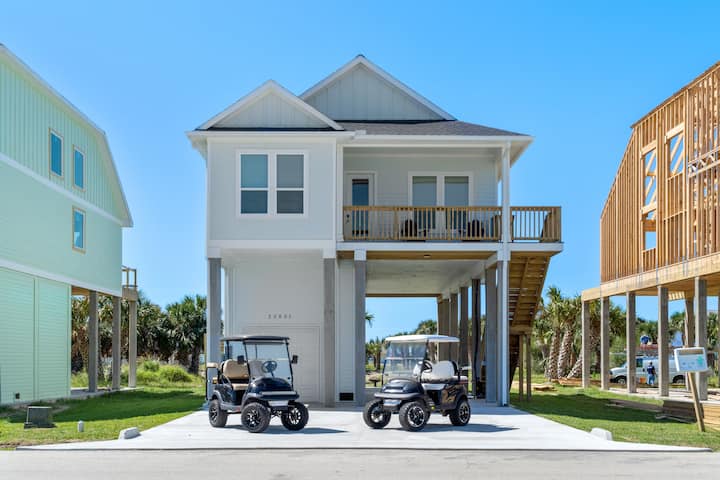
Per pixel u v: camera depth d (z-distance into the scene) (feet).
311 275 85.10
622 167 107.96
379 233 80.28
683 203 89.35
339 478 35.27
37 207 81.71
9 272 75.87
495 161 85.76
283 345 55.83
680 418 66.18
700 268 83.15
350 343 82.84
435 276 99.30
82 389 107.24
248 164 75.31
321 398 83.76
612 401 84.69
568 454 43.91
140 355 179.11
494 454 43.73
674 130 92.43
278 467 38.47
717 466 39.47
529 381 86.12
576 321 158.71
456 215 78.84
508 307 79.36
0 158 73.10
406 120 93.86
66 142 90.33
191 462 40.19
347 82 94.79
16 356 77.51
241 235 74.59
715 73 83.20
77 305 142.51
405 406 53.62
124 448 45.32
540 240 76.02
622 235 107.14
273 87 76.38
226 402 55.06
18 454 43.47
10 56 73.36
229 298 84.89
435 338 55.98
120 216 109.70
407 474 36.42
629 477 35.78
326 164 75.31
